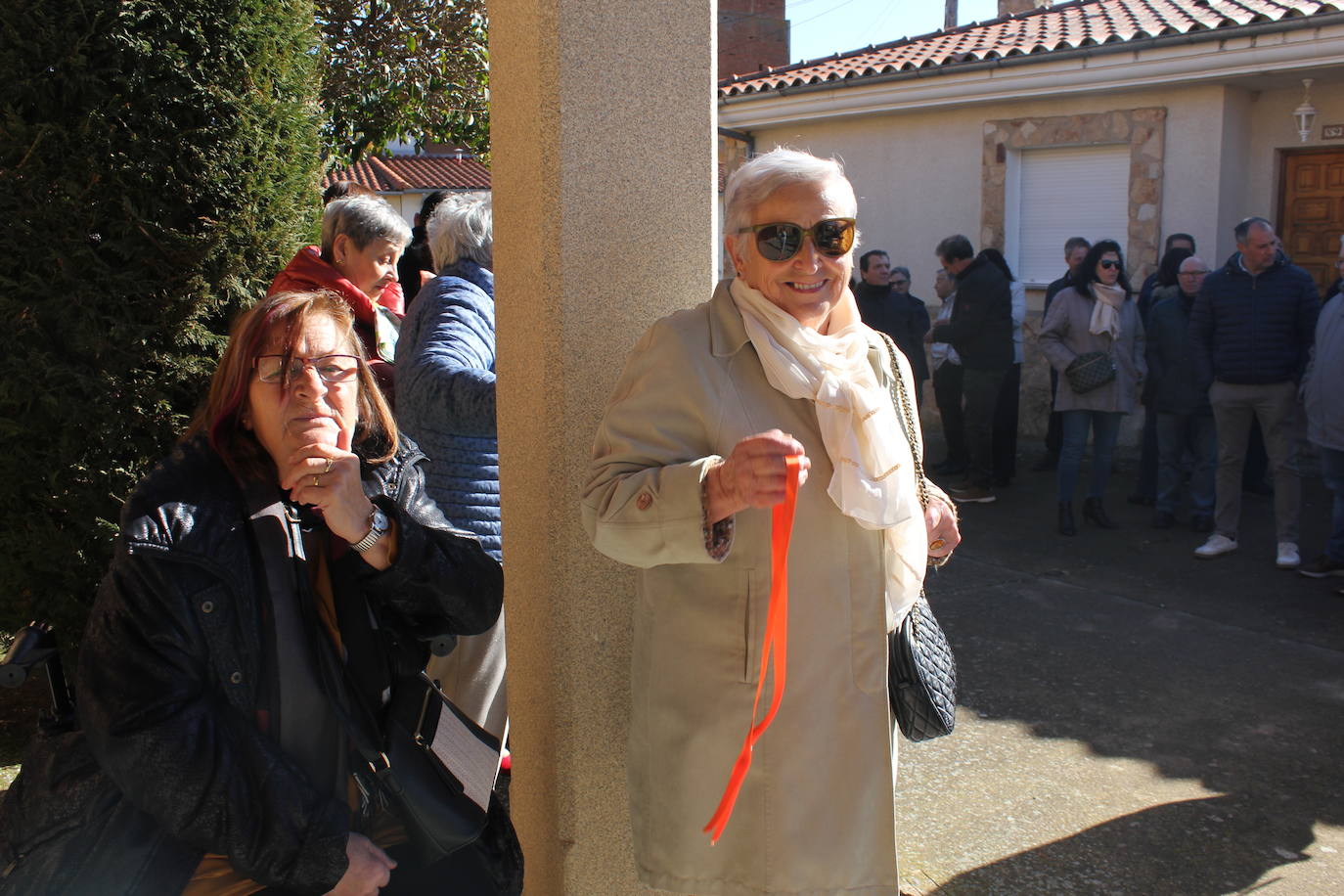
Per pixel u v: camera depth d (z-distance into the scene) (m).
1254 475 7.96
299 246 3.87
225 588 1.68
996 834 3.38
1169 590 5.91
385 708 1.94
